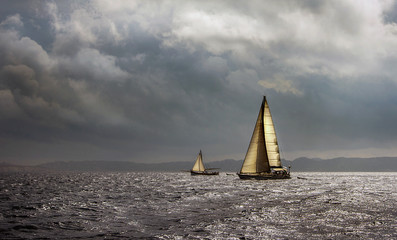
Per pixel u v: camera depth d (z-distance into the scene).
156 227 23.05
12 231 21.94
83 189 62.56
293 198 41.97
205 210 31.19
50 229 22.58
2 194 50.38
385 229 22.05
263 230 21.86
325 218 26.23
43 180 111.69
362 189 61.03
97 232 21.58
